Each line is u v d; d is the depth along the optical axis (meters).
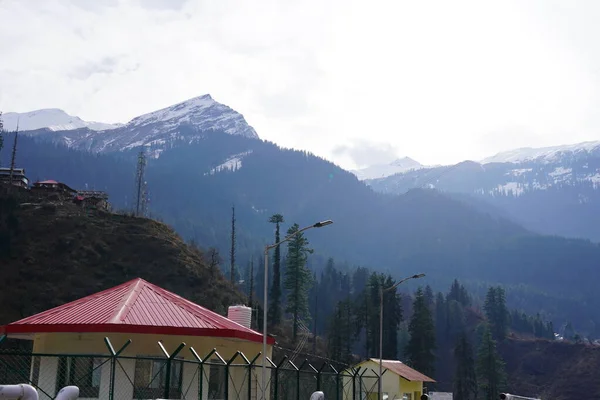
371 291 125.12
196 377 26.30
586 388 158.25
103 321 24.98
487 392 119.00
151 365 25.38
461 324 192.25
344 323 114.00
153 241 98.38
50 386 24.88
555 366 168.75
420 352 112.31
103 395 24.41
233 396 28.94
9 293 81.00
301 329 111.69
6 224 91.88
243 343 30.44
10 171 110.62
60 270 86.75
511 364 172.62
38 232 92.69
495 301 186.88
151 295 29.06
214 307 89.94
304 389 34.78
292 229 115.81
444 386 162.12
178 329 25.67
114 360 19.19
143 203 163.75
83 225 96.69
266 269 27.80
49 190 110.12
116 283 87.50
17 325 25.12
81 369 24.88
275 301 113.06
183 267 95.31
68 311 26.94
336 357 101.81
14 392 14.31
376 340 119.00
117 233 98.06
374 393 56.88
